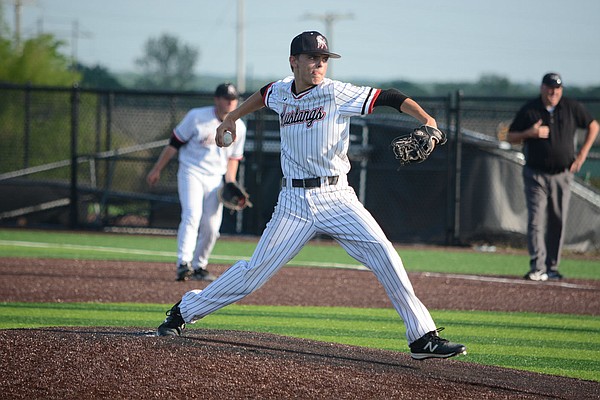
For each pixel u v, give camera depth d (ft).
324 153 55.67
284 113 56.80
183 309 59.26
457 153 166.09
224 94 98.78
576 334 79.66
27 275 107.34
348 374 53.62
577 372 63.41
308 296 98.43
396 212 172.96
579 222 166.09
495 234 167.22
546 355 69.67
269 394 50.01
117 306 87.61
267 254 57.06
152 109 220.84
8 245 148.15
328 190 56.24
